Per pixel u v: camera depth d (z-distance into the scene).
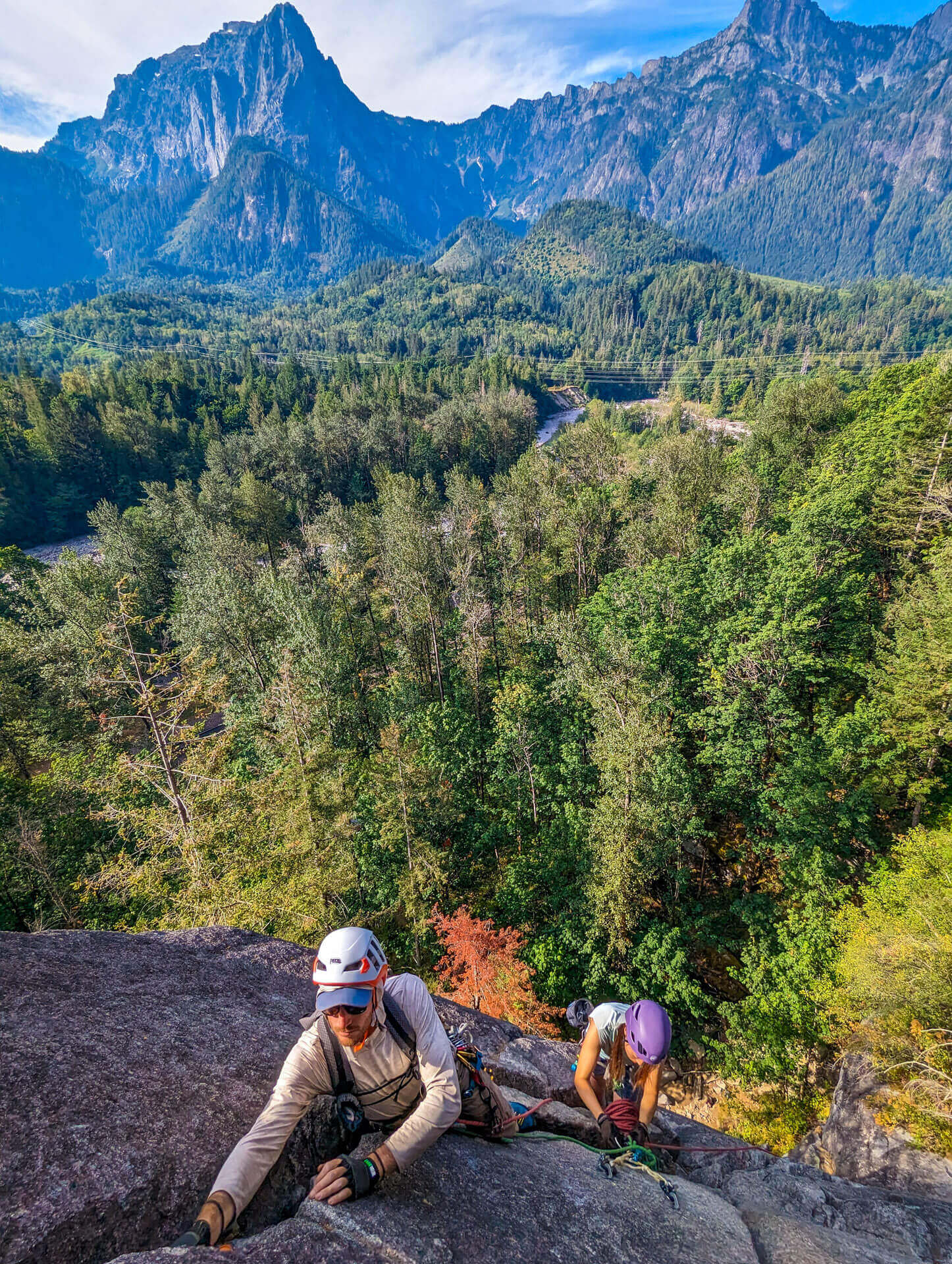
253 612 48.03
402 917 28.17
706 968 27.11
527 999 22.72
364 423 121.62
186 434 134.25
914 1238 4.33
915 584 32.47
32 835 28.31
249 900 18.95
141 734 27.12
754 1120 20.80
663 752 26.69
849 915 20.42
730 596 34.78
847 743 26.36
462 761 38.31
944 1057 13.21
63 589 56.09
